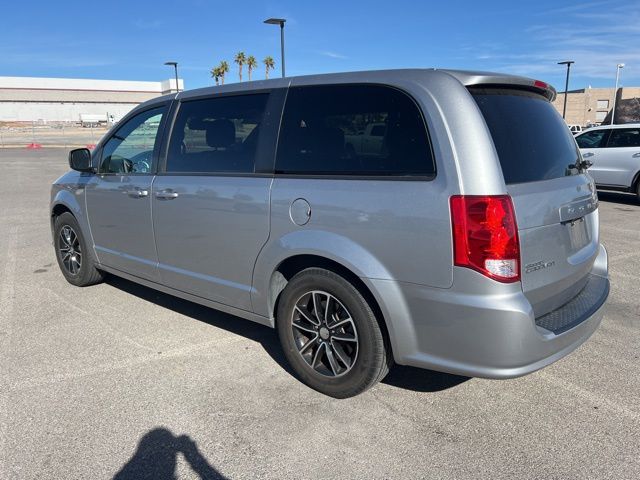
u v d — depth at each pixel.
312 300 3.28
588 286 3.39
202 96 3.96
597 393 3.33
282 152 3.34
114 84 108.69
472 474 2.59
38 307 4.89
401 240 2.77
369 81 3.05
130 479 2.57
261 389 3.39
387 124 2.91
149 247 4.30
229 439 2.87
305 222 3.14
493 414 3.10
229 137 3.68
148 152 4.32
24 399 3.27
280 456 2.73
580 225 3.27
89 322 4.53
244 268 3.56
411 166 2.79
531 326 2.61
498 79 2.91
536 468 2.63
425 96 2.79
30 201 11.71
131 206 4.37
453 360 2.74
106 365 3.73
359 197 2.92
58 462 2.69
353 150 3.04
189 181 3.85
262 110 3.52
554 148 3.17
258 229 3.40
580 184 3.25
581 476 2.57
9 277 5.84
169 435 2.91
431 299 2.72
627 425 2.98
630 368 3.66
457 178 2.62
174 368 3.68
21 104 101.06
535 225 2.73
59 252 5.55
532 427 2.97
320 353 3.30
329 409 3.16
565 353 2.84
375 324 2.99
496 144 2.72
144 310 4.81
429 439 2.87
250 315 3.66
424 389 3.39
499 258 2.57
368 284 2.88
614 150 11.34
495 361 2.63
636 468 2.62
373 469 2.63
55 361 3.79
